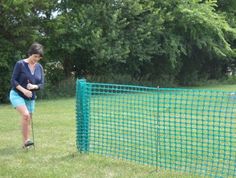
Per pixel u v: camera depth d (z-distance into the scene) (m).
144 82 26.08
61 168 6.91
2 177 6.47
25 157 7.63
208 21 25.78
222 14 28.94
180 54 27.48
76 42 21.64
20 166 7.05
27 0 18.62
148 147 7.91
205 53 29.72
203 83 30.80
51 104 16.61
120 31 22.91
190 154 7.46
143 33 23.64
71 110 14.36
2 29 19.33
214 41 28.05
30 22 19.73
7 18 18.92
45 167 6.98
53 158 7.54
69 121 11.69
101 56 21.78
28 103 8.19
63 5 22.56
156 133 7.93
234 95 7.05
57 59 22.31
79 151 7.93
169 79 28.08
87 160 7.36
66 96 21.14
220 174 6.57
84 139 7.93
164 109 9.26
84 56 23.42
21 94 8.03
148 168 6.88
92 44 21.61
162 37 25.42
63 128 10.52
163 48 25.44
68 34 21.70
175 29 26.30
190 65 30.11
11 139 9.20
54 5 21.33
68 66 23.62
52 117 12.48
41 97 19.94
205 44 27.02
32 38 19.58
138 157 7.43
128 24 23.42
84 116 7.89
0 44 19.20
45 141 8.93
